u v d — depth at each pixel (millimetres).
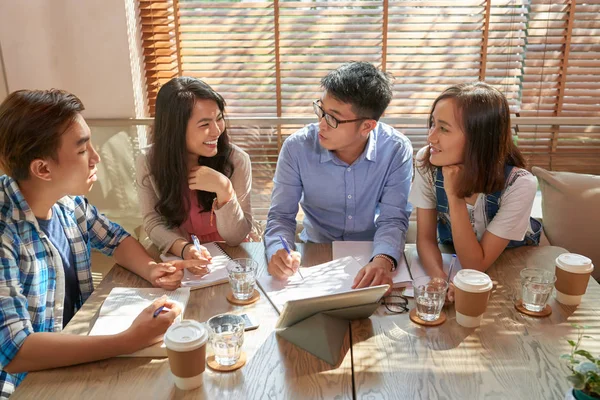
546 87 3215
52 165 1364
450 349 1215
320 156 1906
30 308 1378
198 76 3195
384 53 3162
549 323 1319
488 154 1565
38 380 1122
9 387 1376
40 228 1455
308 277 1540
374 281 1469
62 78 2855
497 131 1558
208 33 3141
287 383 1104
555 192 2152
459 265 1659
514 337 1260
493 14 3117
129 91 2883
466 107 1540
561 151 2475
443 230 1882
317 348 1200
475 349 1214
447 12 3111
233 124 2510
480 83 1617
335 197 1964
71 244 1588
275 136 2535
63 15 2758
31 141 1321
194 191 1907
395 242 1689
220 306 1405
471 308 1279
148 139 2678
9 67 2816
